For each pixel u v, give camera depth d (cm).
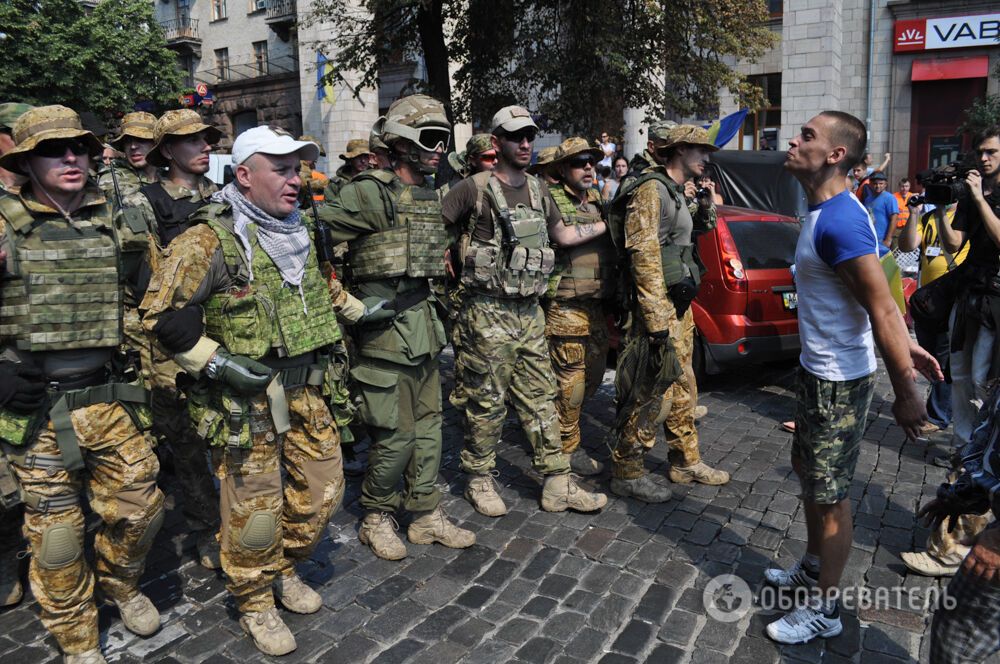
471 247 363
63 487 256
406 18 1024
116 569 281
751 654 274
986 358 369
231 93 3027
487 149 445
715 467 456
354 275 335
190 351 249
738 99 1161
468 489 406
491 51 1011
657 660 271
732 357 569
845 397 259
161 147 366
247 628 283
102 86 2270
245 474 266
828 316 258
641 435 401
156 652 280
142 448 269
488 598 314
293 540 294
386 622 297
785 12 1752
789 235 607
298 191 269
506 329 369
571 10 959
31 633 298
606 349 454
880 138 1969
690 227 404
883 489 419
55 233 250
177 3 3184
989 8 1797
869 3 1916
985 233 368
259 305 262
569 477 400
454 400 399
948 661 214
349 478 452
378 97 2581
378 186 323
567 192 437
